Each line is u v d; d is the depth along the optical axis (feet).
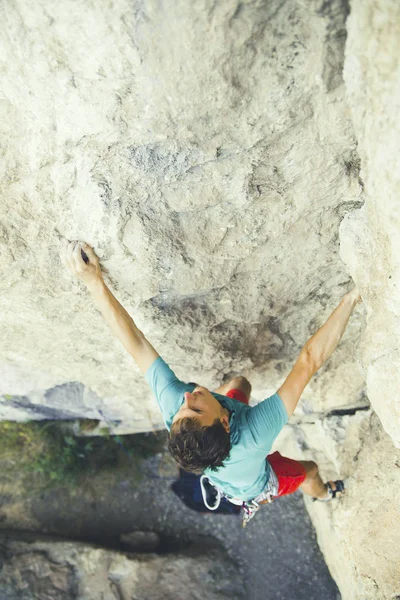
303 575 14.73
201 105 6.22
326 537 13.20
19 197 7.55
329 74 5.91
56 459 15.69
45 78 6.15
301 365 7.90
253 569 15.05
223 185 7.25
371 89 5.58
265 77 5.98
